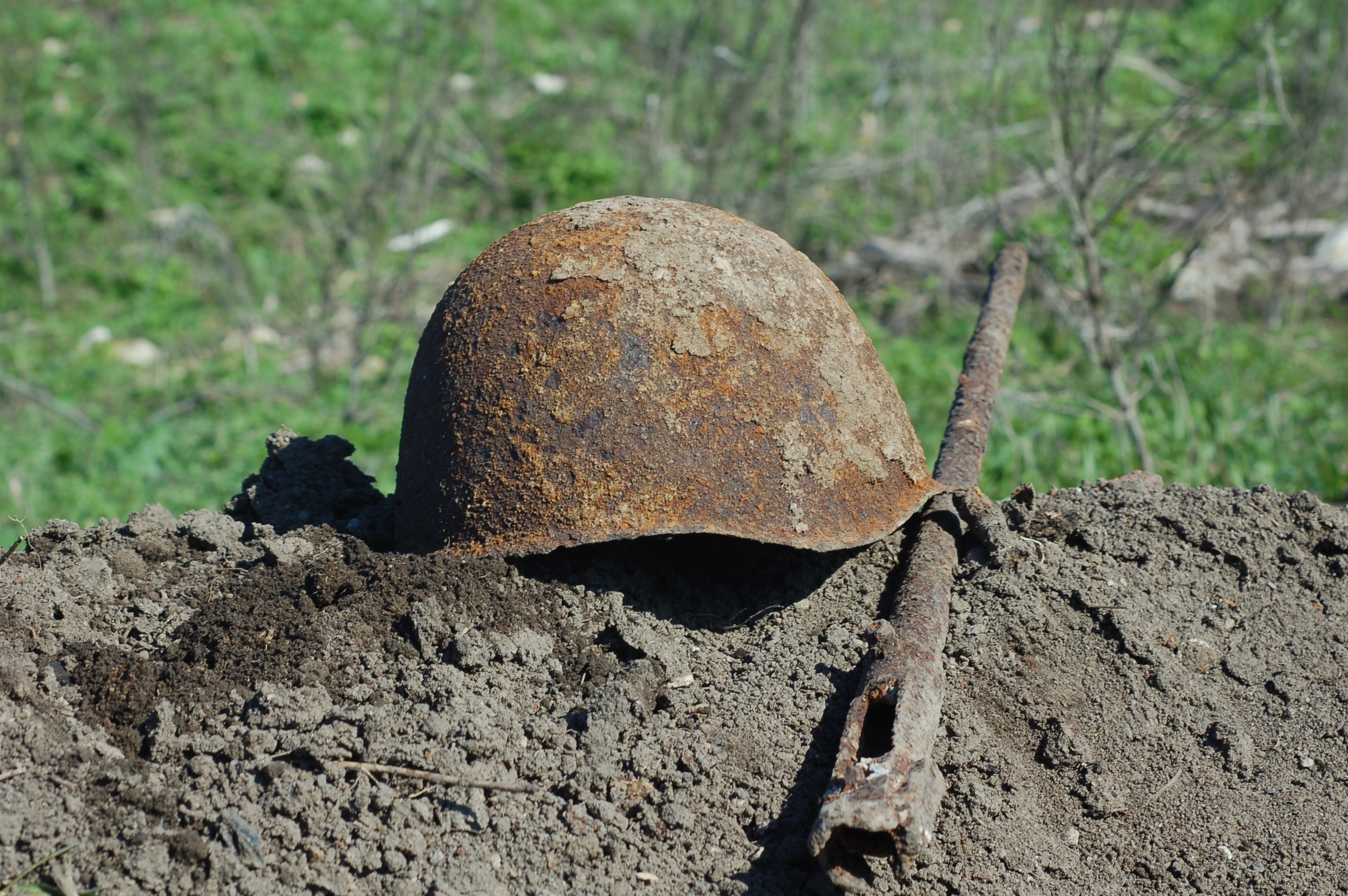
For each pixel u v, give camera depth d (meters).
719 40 4.47
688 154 4.17
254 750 1.97
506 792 1.97
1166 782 2.01
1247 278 3.83
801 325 2.03
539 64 5.78
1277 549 2.12
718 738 1.99
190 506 2.81
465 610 2.02
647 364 2.01
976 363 2.22
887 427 2.05
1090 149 2.81
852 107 4.93
